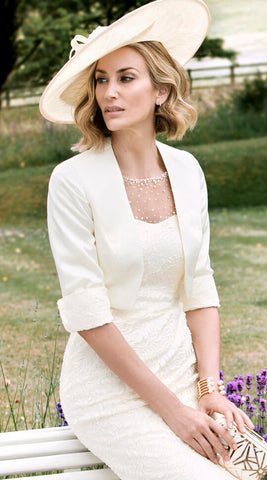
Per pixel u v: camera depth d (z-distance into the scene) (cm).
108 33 228
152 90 245
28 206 999
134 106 238
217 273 678
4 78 1272
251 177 1145
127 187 247
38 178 1126
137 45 237
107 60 237
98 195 235
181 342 243
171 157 256
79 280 227
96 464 231
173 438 222
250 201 1033
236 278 659
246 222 908
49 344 500
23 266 738
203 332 254
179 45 258
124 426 224
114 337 225
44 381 428
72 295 227
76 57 230
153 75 242
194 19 247
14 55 1268
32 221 930
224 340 499
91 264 230
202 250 262
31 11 1307
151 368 235
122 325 237
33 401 371
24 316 570
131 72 237
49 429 248
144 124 246
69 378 238
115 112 237
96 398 230
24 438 240
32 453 232
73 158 244
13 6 1230
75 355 239
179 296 258
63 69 235
